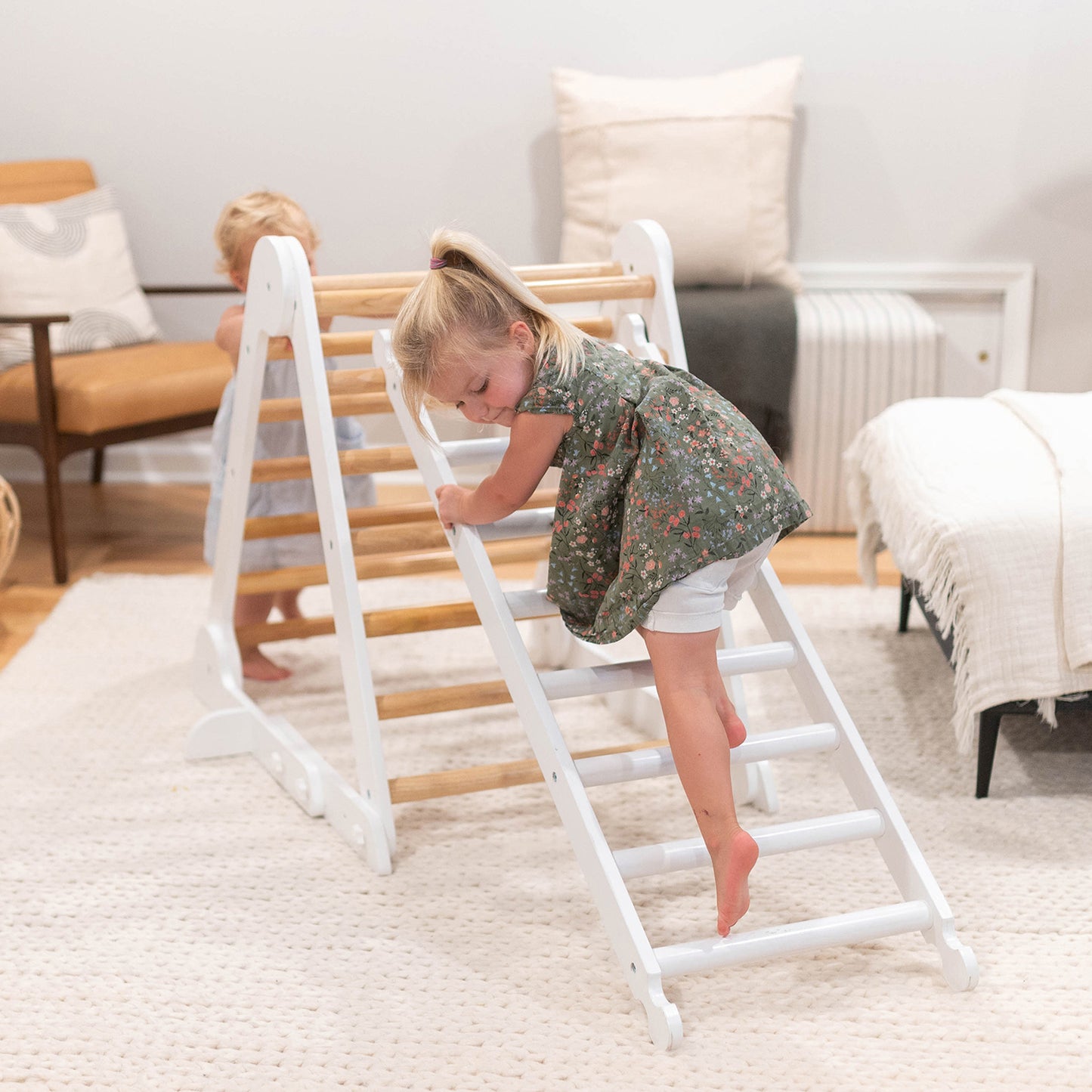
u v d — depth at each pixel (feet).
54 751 6.86
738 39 10.55
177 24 10.77
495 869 5.78
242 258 6.98
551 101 10.78
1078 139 10.56
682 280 10.41
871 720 7.13
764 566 5.67
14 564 9.85
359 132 10.95
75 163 10.95
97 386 9.04
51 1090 4.39
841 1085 4.36
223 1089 4.39
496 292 4.66
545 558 6.64
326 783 6.19
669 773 5.15
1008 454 6.61
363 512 6.49
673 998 4.85
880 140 10.72
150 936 5.28
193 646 8.25
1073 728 6.97
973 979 4.81
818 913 5.37
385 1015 4.78
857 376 9.97
